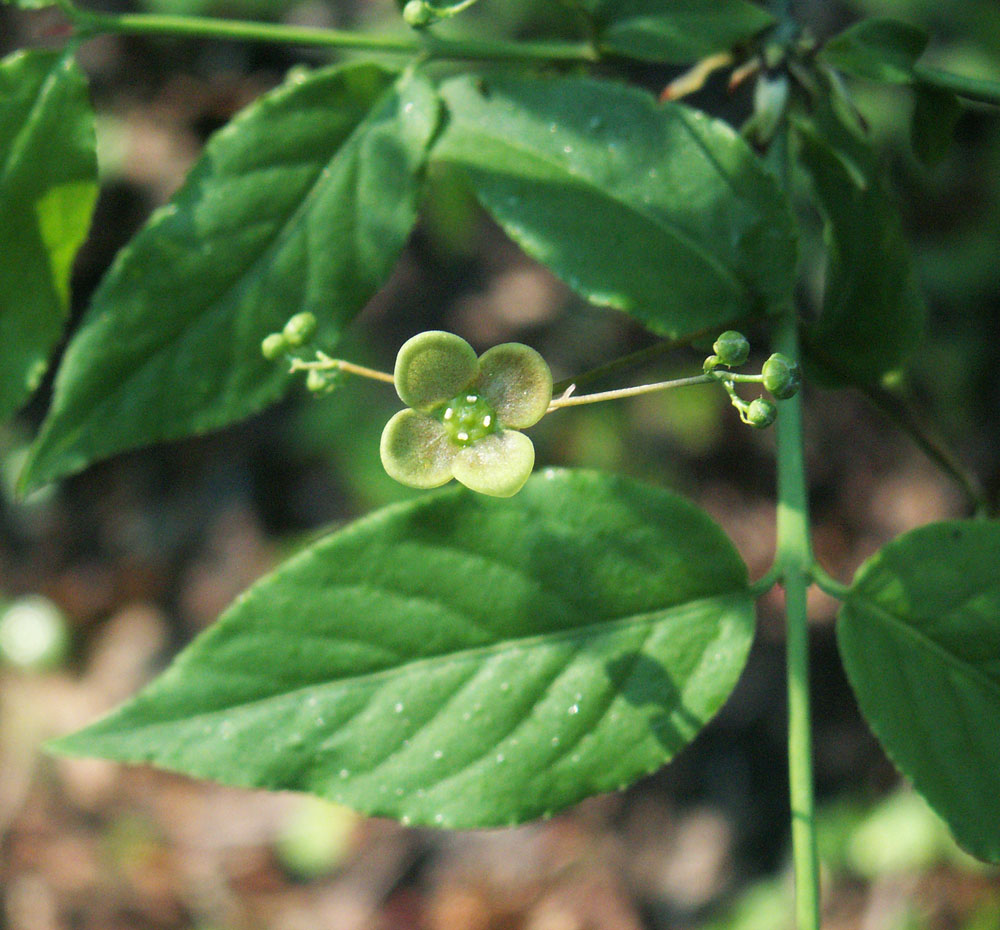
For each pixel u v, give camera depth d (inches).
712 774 19.8
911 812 17.5
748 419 6.7
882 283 7.4
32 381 7.3
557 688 6.9
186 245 7.2
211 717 6.8
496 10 17.5
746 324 7.2
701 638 7.0
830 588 7.1
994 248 19.4
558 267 7.2
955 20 17.5
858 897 17.7
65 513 23.4
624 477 7.0
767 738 19.7
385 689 6.9
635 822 20.0
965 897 17.0
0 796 20.9
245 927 19.8
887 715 7.0
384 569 6.9
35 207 7.3
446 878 20.1
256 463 22.6
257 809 21.1
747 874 18.8
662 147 7.3
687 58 7.4
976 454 19.6
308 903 20.2
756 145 7.6
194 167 7.2
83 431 7.2
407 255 21.8
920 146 7.6
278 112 7.3
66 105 7.3
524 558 7.0
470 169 7.3
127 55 21.4
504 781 6.9
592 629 7.0
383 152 7.3
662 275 7.2
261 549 21.9
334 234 7.3
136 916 20.0
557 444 20.0
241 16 19.8
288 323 7.1
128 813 21.0
